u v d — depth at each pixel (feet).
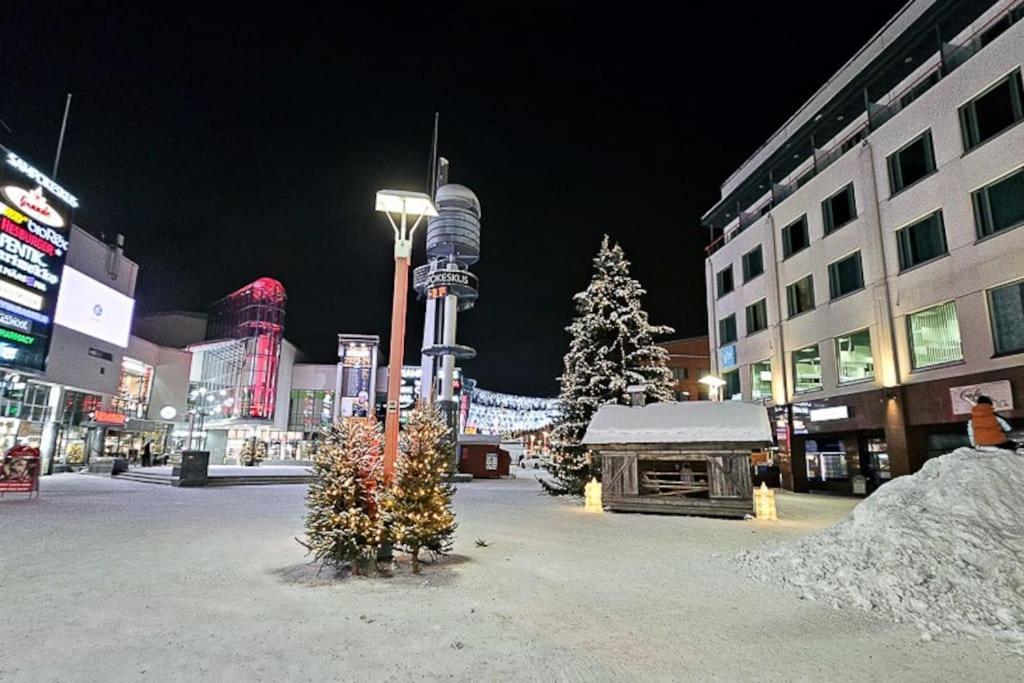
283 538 33.76
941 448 65.92
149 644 16.07
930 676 14.74
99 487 71.46
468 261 104.78
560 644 16.75
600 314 73.46
